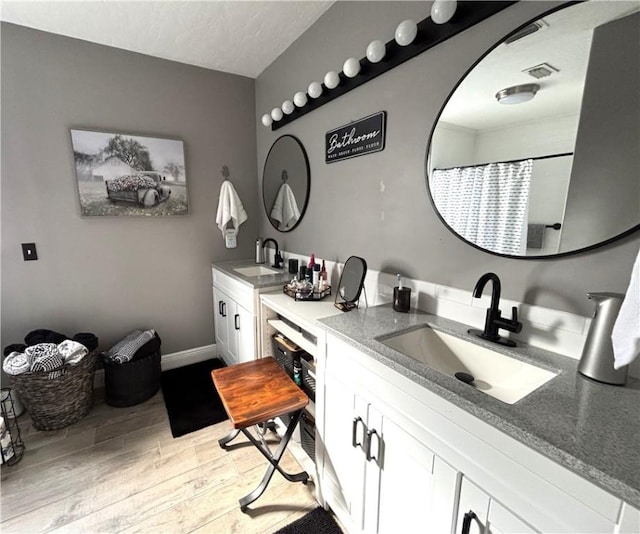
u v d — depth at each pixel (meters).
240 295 2.09
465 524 0.76
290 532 1.28
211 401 2.17
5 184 1.90
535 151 0.96
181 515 1.34
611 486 0.50
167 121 2.34
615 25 0.79
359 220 1.69
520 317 1.06
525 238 1.01
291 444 1.70
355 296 1.52
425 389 0.83
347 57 1.63
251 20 1.82
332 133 1.79
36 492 1.44
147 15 1.76
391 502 1.00
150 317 2.49
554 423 0.64
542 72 0.93
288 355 1.74
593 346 0.81
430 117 1.27
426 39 1.22
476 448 0.72
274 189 2.51
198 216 2.56
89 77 2.05
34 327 2.09
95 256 2.22
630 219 0.81
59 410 1.84
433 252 1.32
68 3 1.65
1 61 1.82
